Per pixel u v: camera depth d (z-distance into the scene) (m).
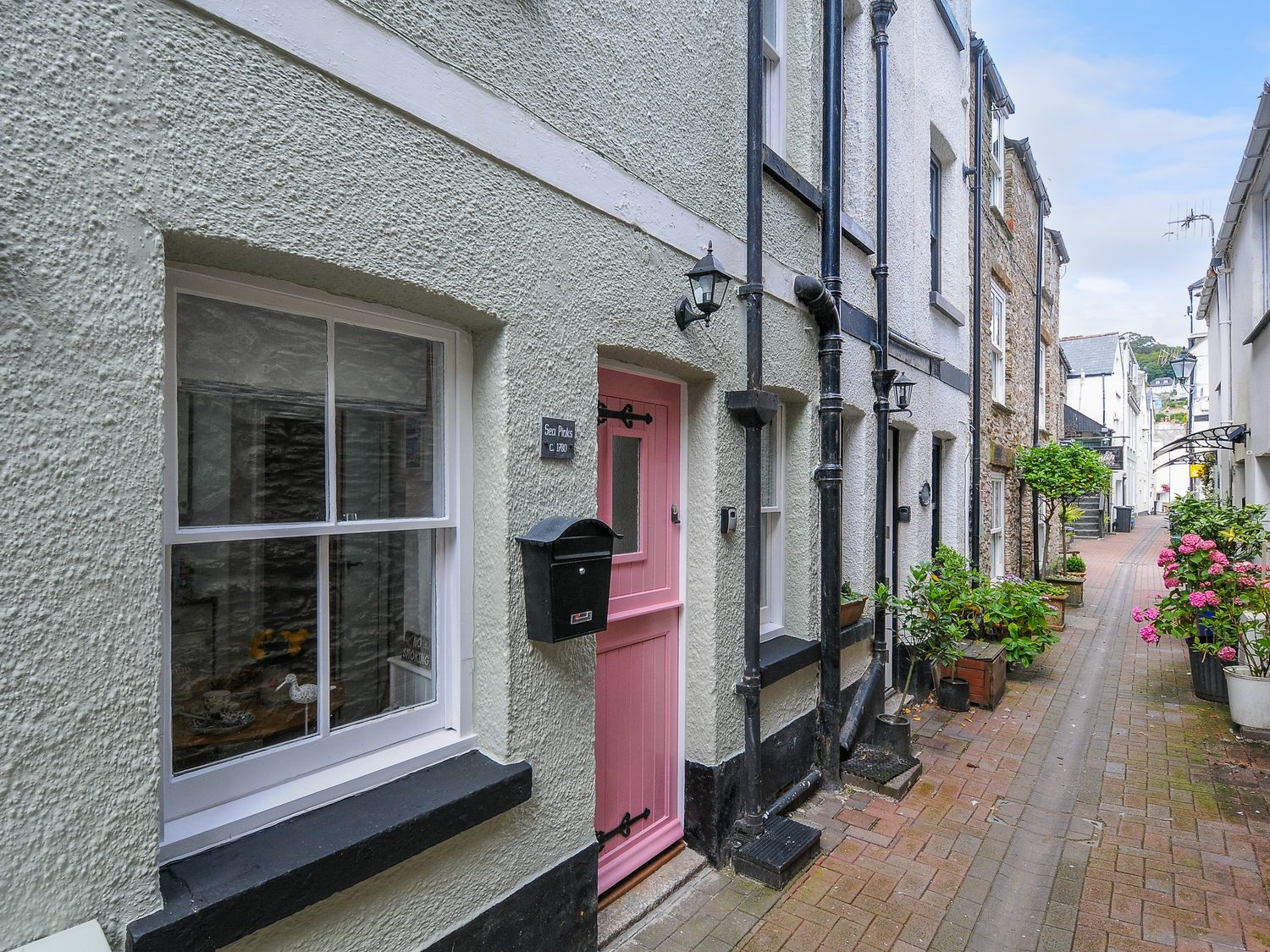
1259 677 5.11
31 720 1.28
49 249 1.30
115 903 1.38
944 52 6.86
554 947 2.40
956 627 4.98
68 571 1.32
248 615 1.83
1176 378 21.20
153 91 1.42
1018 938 2.86
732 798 3.47
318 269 1.75
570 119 2.44
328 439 1.99
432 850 1.99
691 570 3.40
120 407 1.39
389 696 2.18
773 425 4.28
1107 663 7.47
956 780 4.36
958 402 7.47
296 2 1.65
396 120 1.87
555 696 2.40
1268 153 6.60
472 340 2.30
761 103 3.44
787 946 2.78
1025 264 11.64
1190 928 2.92
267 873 1.57
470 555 2.31
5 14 1.24
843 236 4.74
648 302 2.85
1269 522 7.30
